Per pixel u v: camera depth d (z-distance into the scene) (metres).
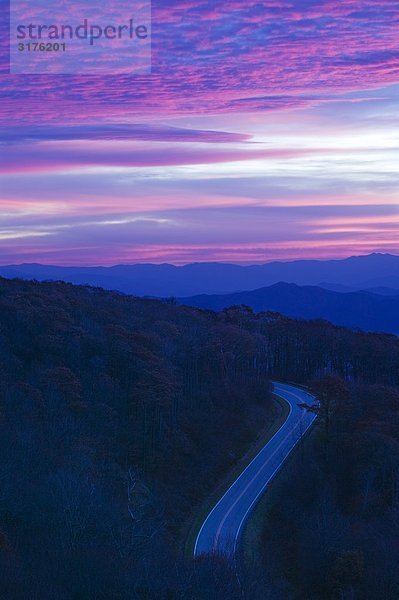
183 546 50.16
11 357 68.06
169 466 63.78
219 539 52.28
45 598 27.39
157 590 28.88
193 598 29.31
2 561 29.47
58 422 56.28
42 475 43.50
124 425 65.12
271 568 47.06
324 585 44.06
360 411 68.62
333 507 53.50
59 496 39.62
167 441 67.06
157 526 47.12
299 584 45.53
